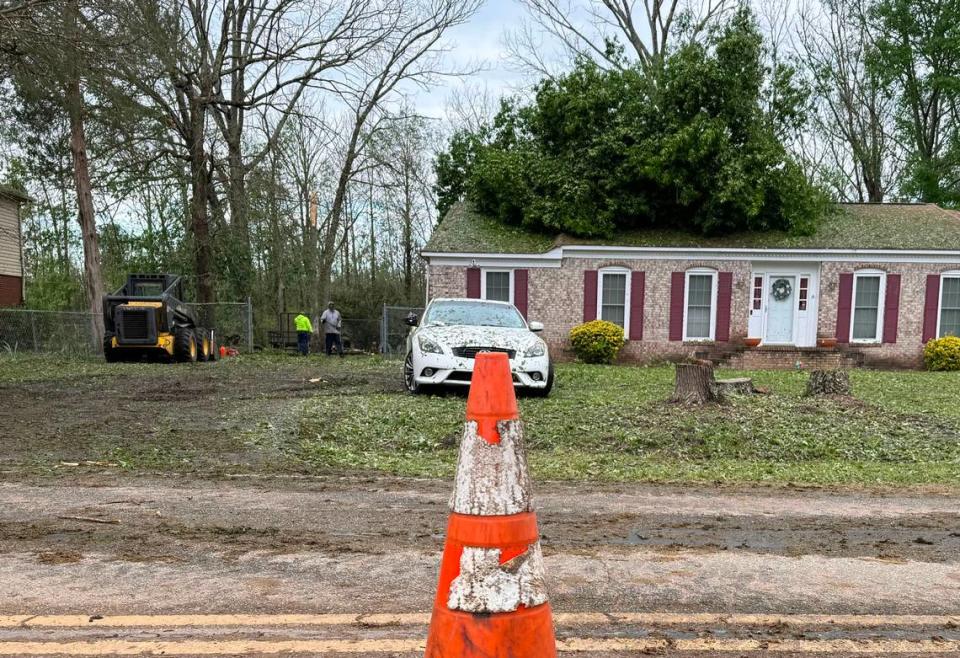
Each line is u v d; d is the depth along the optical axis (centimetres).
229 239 2530
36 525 419
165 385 1266
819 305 1938
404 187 3281
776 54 3083
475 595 174
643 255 1938
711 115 2020
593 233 1986
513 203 2083
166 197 2881
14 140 2050
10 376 1405
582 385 1280
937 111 3042
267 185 2589
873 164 3241
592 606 311
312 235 3075
